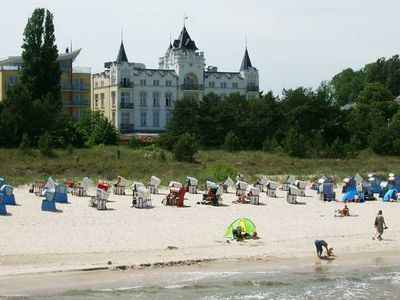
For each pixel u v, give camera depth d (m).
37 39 88.12
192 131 91.44
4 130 78.00
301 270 23.88
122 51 113.62
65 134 83.25
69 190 45.81
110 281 21.53
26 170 61.44
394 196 45.56
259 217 35.78
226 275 22.83
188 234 29.83
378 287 21.69
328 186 45.34
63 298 19.38
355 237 30.38
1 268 22.47
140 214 35.53
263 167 70.31
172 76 114.62
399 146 89.81
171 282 21.67
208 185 43.00
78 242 27.05
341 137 98.19
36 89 87.44
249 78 121.94
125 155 74.94
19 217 32.78
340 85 168.38
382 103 120.75
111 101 112.94
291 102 100.50
